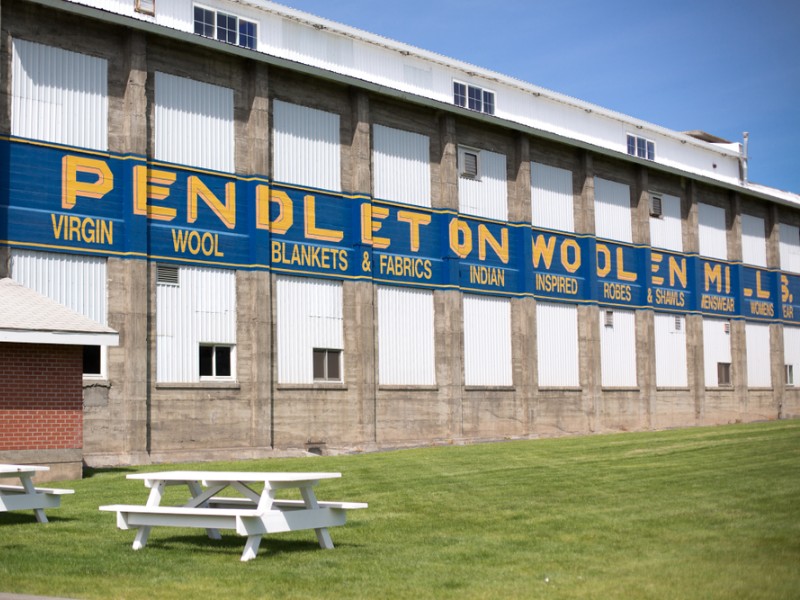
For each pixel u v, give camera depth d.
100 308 28.48
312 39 36.19
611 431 45.47
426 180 38.62
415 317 37.59
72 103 28.48
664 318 49.78
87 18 28.89
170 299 30.17
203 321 30.91
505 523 14.84
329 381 34.34
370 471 23.72
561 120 46.12
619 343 46.81
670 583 10.43
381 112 37.19
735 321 54.75
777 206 59.41
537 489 19.09
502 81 43.25
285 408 32.72
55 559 11.98
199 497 13.17
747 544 12.66
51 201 27.77
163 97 30.61
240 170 32.38
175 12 32.16
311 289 34.09
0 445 21.45
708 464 23.06
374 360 35.59
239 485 13.15
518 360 41.47
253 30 34.38
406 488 19.70
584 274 45.12
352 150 35.88
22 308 22.73
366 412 34.91
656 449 28.27
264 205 32.47
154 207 30.02
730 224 55.56
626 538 13.31
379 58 38.44
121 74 29.58
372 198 36.31
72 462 22.58
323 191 34.78
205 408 30.56
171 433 29.67
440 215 38.91
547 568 11.36
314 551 12.60
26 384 21.97
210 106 31.80
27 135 27.48
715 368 53.06
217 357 31.31
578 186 45.56
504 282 41.16
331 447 33.97
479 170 40.84
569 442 34.34
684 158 53.62
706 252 53.53
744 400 54.31
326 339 34.38
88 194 28.52
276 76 33.75
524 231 41.97
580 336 44.69
